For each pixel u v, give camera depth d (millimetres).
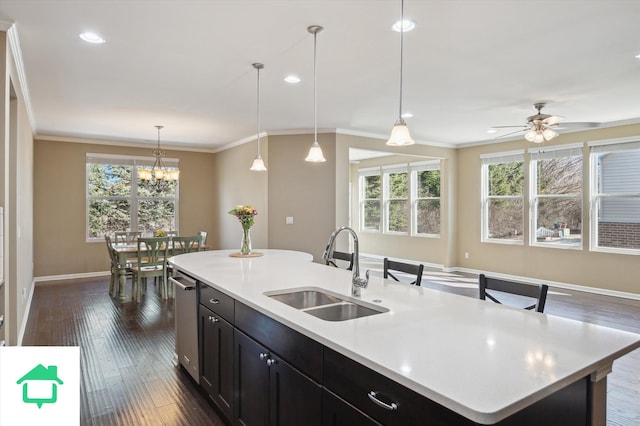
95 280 6711
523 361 1218
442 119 5523
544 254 6539
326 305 2062
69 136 6824
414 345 1345
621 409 2516
